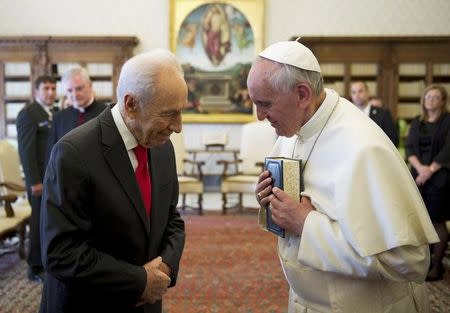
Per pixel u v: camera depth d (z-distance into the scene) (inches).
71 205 47.7
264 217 60.6
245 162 253.3
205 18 313.3
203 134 311.9
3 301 124.4
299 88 51.1
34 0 308.5
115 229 50.4
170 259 56.1
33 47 295.6
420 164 149.3
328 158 54.0
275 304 122.7
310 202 54.1
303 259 50.5
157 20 312.5
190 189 242.1
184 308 119.8
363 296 52.3
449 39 286.5
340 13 309.6
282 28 312.3
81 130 51.0
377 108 183.2
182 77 49.1
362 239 47.2
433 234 48.7
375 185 48.8
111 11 311.1
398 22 308.2
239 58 315.9
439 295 128.7
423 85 294.5
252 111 318.3
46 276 55.2
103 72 300.5
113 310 50.7
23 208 172.4
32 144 138.7
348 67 294.8
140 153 53.6
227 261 159.3
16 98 298.7
